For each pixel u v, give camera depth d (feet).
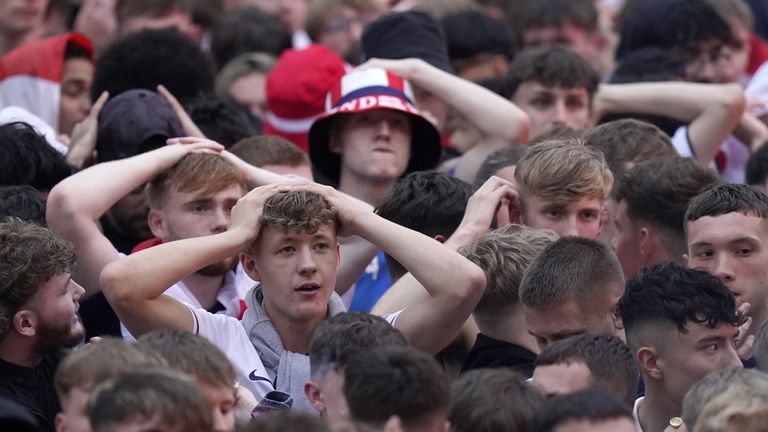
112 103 57.72
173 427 31.78
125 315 43.52
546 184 49.88
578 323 43.21
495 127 61.31
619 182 52.01
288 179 51.08
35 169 53.26
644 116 66.18
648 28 73.61
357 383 35.24
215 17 84.12
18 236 43.45
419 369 35.19
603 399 34.81
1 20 75.82
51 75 67.10
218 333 44.60
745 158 69.82
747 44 73.82
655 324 41.47
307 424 31.24
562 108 64.69
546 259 43.88
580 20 82.17
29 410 41.78
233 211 44.80
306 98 68.33
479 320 46.26
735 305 41.78
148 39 64.34
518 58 66.23
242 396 41.22
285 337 44.65
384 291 53.98
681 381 41.29
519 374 39.91
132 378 32.24
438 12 80.74
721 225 46.57
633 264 51.34
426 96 67.05
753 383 36.24
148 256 43.75
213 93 63.93
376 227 44.83
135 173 49.70
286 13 94.07
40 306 43.42
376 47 65.72
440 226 50.85
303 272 43.75
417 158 61.21
